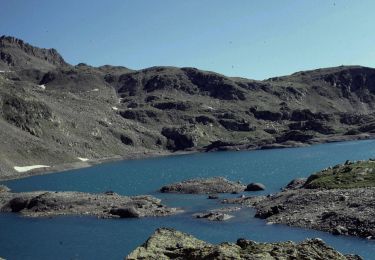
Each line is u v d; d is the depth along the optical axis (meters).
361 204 71.94
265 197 99.56
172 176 183.62
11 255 69.06
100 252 67.50
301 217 74.12
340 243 60.19
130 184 163.12
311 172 157.75
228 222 79.88
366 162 103.38
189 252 32.12
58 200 107.19
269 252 30.33
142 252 32.88
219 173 181.00
